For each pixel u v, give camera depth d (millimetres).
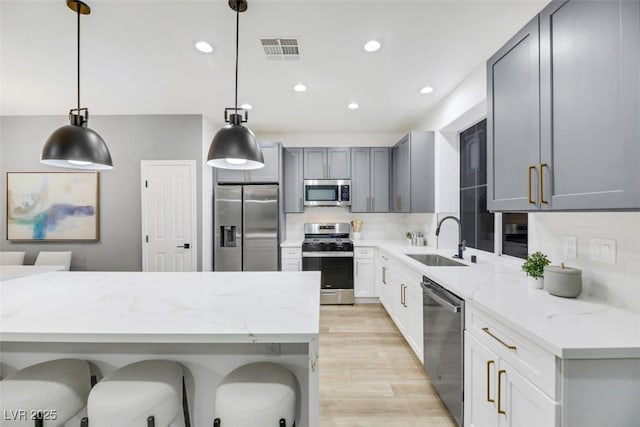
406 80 2641
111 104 3242
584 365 971
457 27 1890
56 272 2145
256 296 1521
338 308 3834
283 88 2807
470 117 2771
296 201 4207
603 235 1378
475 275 1964
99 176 3604
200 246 3615
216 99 3098
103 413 1052
